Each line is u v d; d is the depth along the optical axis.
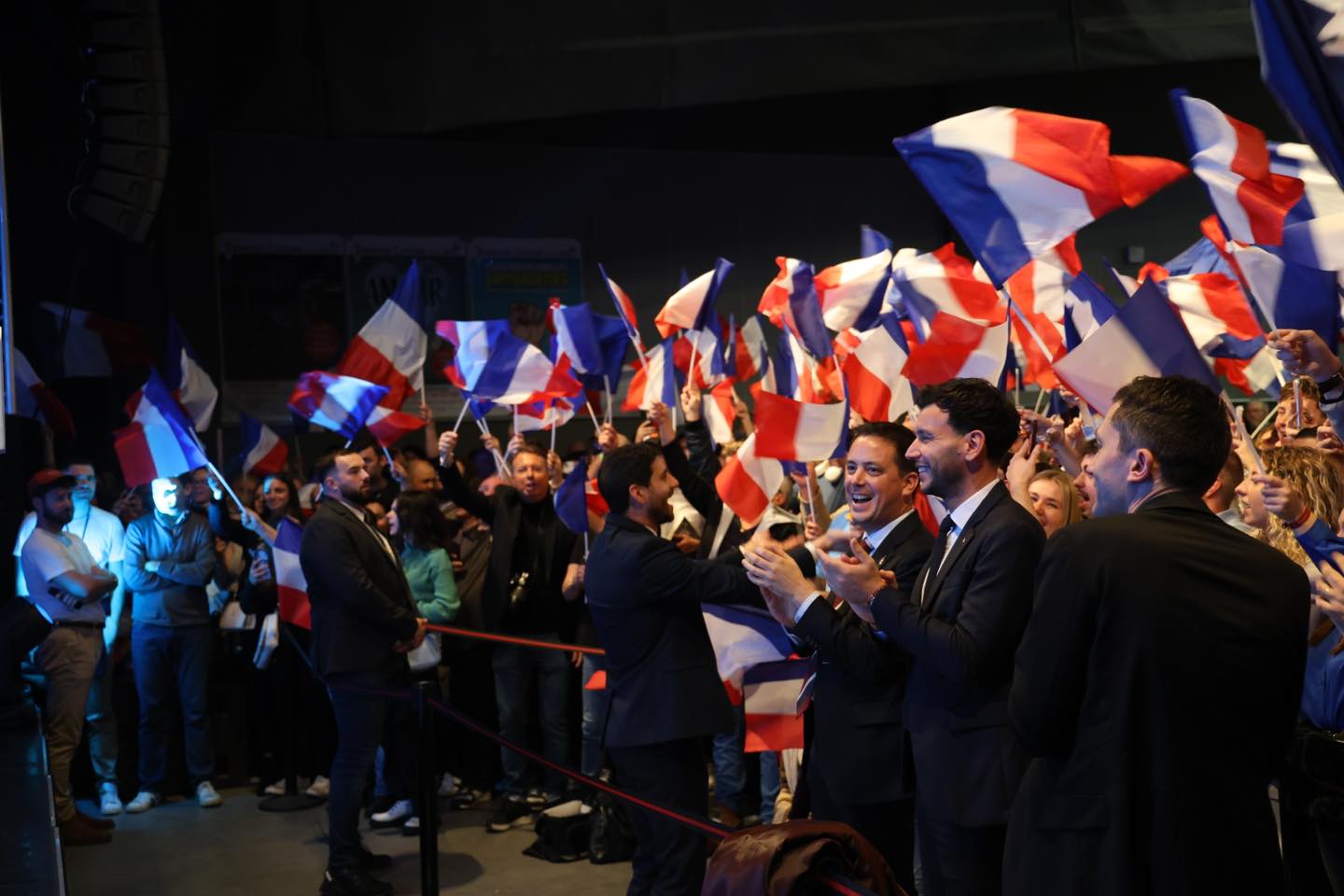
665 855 4.36
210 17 9.64
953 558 3.13
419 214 11.55
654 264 12.60
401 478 7.76
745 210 13.03
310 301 11.05
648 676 4.39
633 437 12.41
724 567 4.38
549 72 10.42
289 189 11.02
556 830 6.16
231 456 10.66
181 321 10.56
